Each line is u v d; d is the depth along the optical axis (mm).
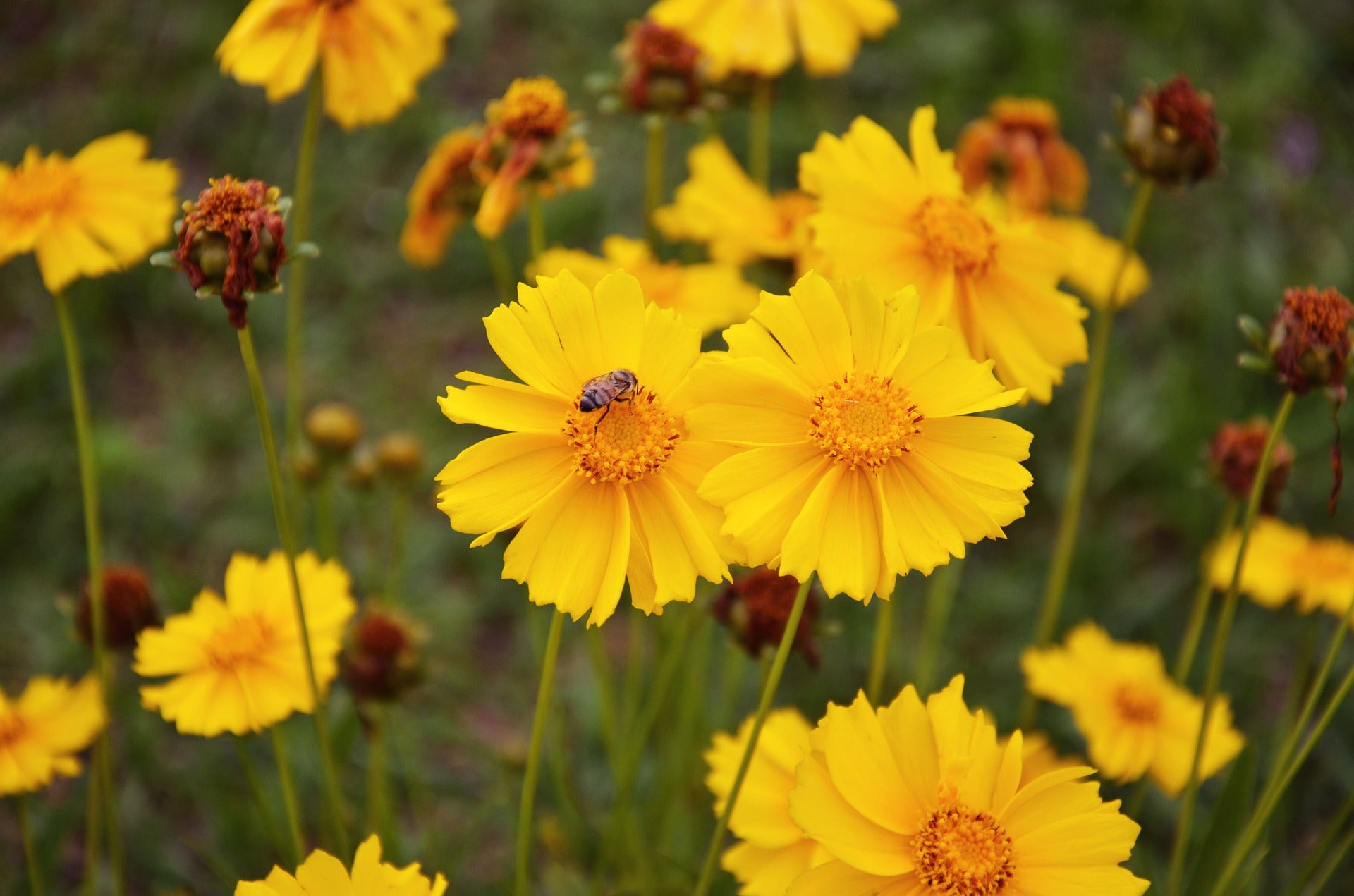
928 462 443
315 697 493
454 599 859
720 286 593
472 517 438
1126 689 590
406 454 625
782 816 496
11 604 820
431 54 586
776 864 492
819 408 441
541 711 457
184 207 454
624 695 768
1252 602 815
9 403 942
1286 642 804
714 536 439
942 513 442
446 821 718
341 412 612
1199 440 899
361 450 625
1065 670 598
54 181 538
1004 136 662
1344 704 729
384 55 571
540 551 439
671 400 447
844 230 489
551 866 633
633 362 448
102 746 553
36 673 772
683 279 593
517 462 443
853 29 632
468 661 832
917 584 850
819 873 444
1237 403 918
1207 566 629
